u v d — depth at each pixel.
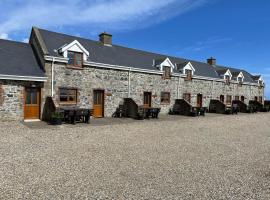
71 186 5.50
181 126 15.59
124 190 5.40
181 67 24.86
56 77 15.78
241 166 7.44
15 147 8.67
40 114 15.20
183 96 24.69
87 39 20.81
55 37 18.14
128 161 7.52
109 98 18.61
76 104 16.80
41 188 5.34
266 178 6.46
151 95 21.59
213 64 33.56
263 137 12.68
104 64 17.97
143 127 14.51
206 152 8.99
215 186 5.82
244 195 5.38
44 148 8.70
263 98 37.75
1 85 13.80
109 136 11.38
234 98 31.73
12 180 5.71
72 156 7.83
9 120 14.16
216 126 16.27
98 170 6.61
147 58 23.67
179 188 5.62
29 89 14.95
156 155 8.33
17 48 16.41
